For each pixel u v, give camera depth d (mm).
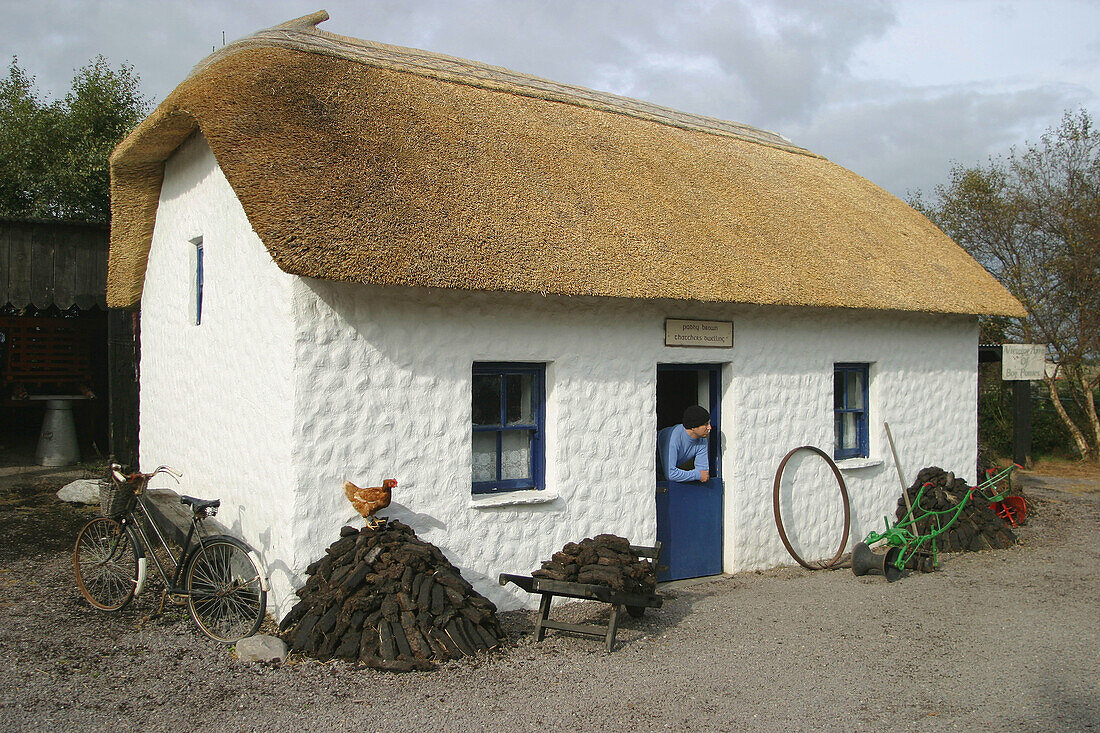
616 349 6762
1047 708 4523
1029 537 9609
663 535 7320
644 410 6938
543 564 5633
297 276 5262
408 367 5715
